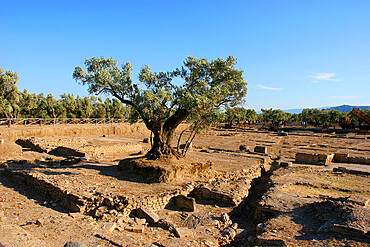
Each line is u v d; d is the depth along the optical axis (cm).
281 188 1452
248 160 2452
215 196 1417
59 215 1086
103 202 1180
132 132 5203
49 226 950
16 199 1282
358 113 6488
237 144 4172
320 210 1048
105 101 7356
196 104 1585
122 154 2816
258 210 1211
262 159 2542
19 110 4641
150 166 1589
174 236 991
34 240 716
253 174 2108
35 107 5238
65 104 6075
